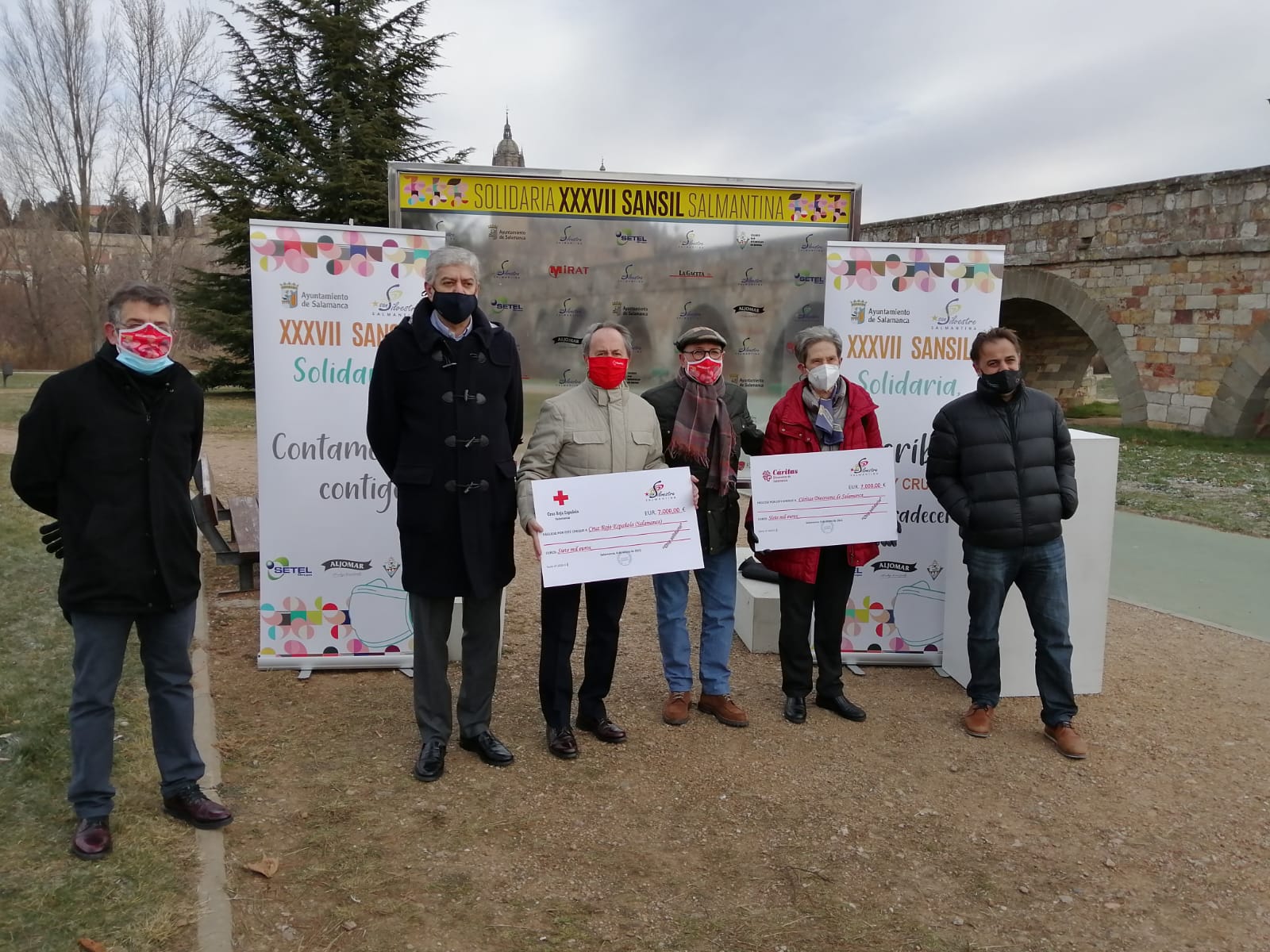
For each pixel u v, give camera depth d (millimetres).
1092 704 4656
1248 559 7594
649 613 6090
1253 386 15070
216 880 2865
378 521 4844
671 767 3859
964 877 3117
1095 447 4617
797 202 6691
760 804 3566
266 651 4836
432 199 6371
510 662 5090
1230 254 15422
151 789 3383
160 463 2955
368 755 3869
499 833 3279
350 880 2941
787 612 4324
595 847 3215
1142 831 3445
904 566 5168
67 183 29984
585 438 3844
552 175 6445
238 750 3859
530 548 7758
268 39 23844
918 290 4969
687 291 6676
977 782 3814
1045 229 18703
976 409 4113
